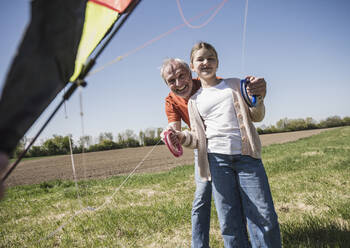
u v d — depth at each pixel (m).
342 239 2.18
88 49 1.75
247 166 1.88
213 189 2.02
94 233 3.06
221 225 1.96
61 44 0.97
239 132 1.98
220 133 1.99
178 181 6.41
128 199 4.76
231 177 1.96
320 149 11.30
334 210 2.96
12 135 0.90
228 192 1.94
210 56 2.08
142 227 3.08
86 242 2.77
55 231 3.27
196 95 2.23
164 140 2.05
